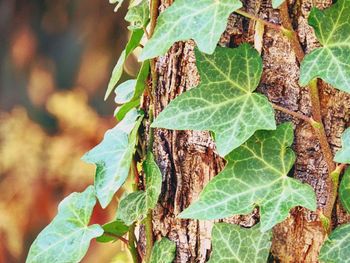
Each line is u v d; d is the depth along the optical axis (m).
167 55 0.50
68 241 0.51
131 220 0.51
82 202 0.51
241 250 0.48
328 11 0.45
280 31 0.47
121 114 0.54
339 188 0.47
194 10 0.46
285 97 0.47
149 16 0.50
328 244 0.47
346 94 0.47
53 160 1.53
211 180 0.47
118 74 0.52
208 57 0.47
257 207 0.48
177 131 0.50
